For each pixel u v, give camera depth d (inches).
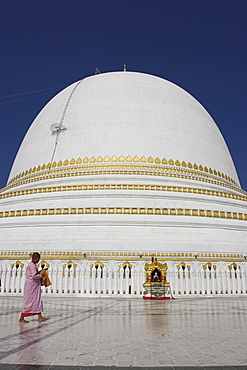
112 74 1558.8
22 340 343.3
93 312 568.1
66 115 1395.2
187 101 1523.1
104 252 922.1
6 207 1218.0
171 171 1251.8
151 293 845.2
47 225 1059.9
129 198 1113.4
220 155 1448.1
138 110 1349.7
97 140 1280.8
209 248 992.2
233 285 940.6
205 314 545.0
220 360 272.2
